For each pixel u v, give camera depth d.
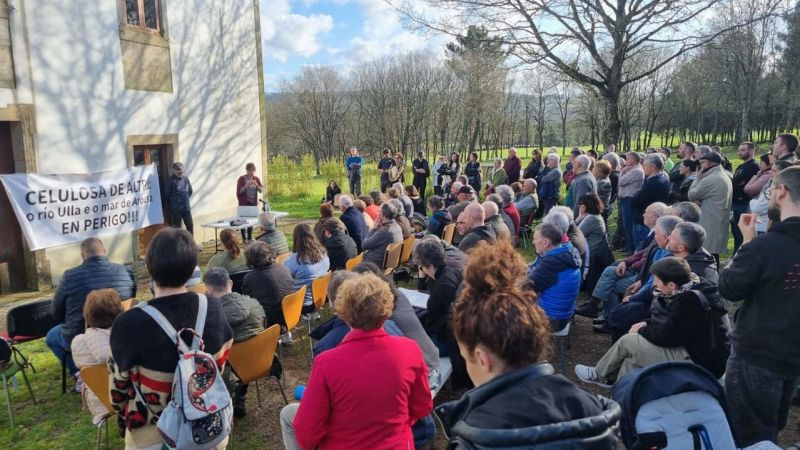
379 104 38.03
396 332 2.55
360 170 15.44
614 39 10.60
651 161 6.08
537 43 10.95
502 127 35.22
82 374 2.69
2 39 5.90
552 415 1.11
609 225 9.55
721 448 1.76
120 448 3.18
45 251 6.39
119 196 7.09
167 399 1.84
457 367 3.41
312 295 4.52
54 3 6.48
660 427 1.76
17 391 3.91
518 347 1.18
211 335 1.92
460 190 6.88
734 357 2.23
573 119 37.88
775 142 5.34
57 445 3.22
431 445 2.96
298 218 12.46
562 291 3.55
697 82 30.45
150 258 1.85
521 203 7.91
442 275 3.33
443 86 34.84
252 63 10.70
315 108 41.34
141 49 7.87
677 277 2.68
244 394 3.46
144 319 1.79
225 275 3.18
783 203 2.11
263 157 11.23
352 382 1.77
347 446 1.80
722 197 5.32
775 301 2.05
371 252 5.44
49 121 6.47
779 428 2.25
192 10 8.93
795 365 2.06
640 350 2.73
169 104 8.49
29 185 5.96
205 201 9.51
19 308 3.85
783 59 25.31
